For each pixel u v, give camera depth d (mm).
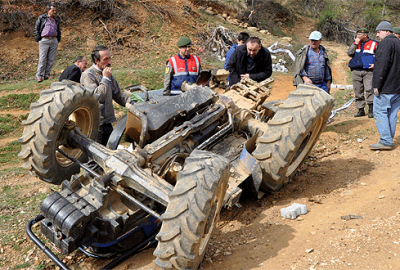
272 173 4102
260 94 5254
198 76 5441
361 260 2883
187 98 4293
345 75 16031
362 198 4121
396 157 5387
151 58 13898
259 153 4129
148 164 3539
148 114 3980
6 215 4574
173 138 3787
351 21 29047
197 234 2721
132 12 15602
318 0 29656
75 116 4352
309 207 4207
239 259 3307
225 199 3738
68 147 4020
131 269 3434
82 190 3447
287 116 4090
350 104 9727
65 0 14336
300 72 6793
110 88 5113
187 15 17594
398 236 3107
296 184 4926
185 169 2930
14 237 4109
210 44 16391
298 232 3580
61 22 14078
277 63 16594
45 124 3703
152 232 3791
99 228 3275
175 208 2752
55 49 11219
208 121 4148
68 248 3111
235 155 4301
